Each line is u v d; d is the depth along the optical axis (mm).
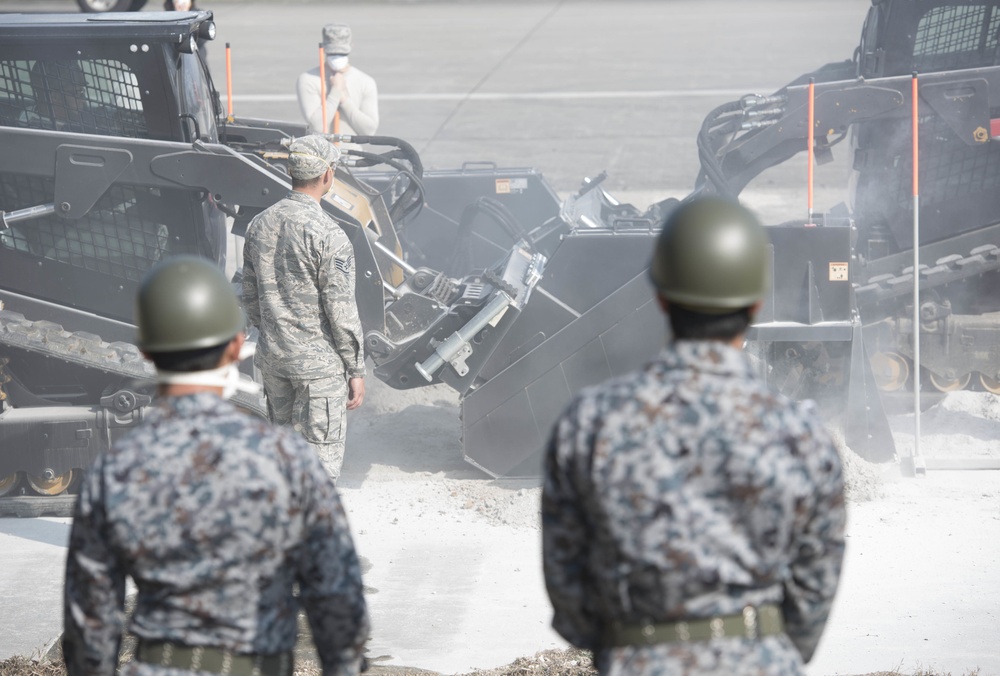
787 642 4793
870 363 15891
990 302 16234
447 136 40500
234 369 5555
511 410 14555
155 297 5305
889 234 16203
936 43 15430
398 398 18234
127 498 5125
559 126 41688
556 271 14320
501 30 69750
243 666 5164
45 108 13906
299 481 5234
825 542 4832
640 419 4707
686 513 4617
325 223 11758
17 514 14133
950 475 14508
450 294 14625
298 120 42594
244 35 68375
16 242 14383
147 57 13586
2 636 10820
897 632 10375
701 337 4828
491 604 11359
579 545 4965
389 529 13398
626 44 62125
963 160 15766
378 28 71562
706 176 17031
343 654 5496
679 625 4688
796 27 65562
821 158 16062
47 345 13625
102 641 5324
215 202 13758
